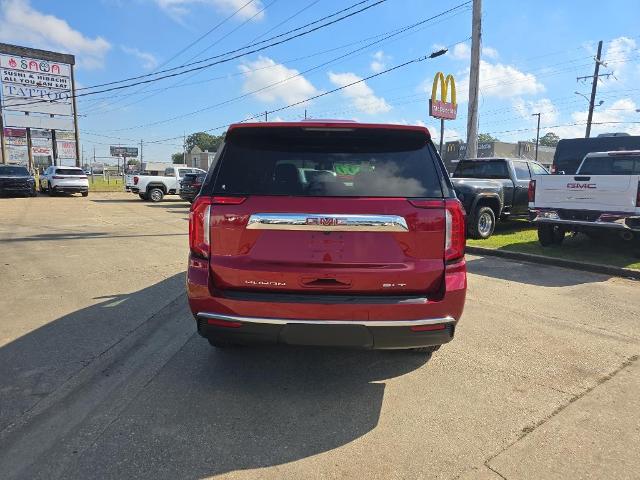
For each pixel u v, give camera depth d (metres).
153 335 4.73
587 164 10.52
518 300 6.04
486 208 10.56
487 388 3.71
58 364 4.02
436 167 3.38
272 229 3.18
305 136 3.45
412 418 3.27
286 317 3.17
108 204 22.61
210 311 3.27
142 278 6.99
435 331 3.26
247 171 3.33
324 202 3.16
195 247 3.31
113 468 2.70
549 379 3.86
